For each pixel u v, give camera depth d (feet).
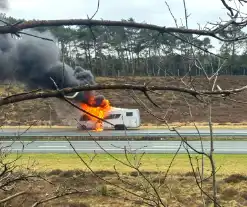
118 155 65.98
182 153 66.74
